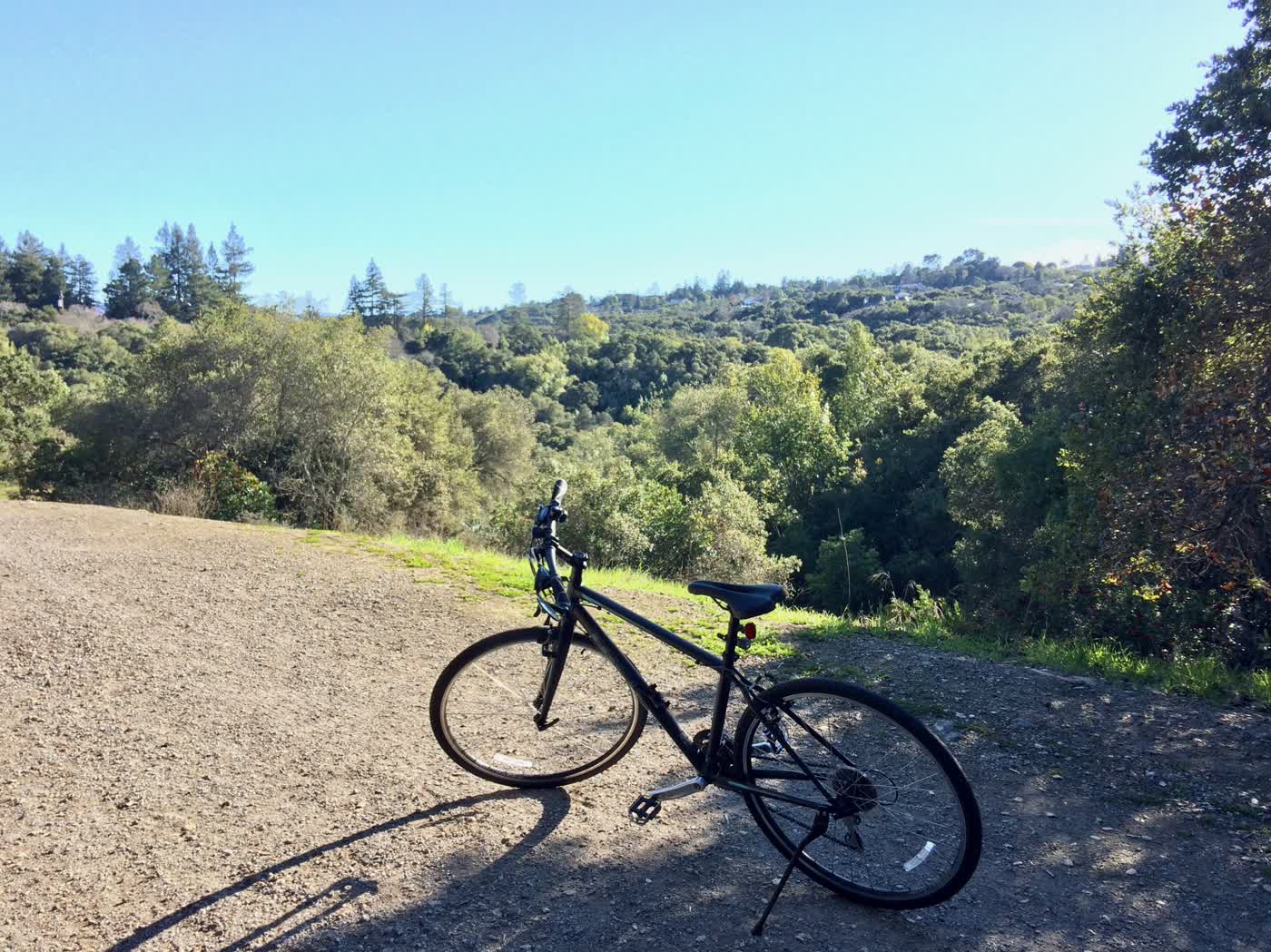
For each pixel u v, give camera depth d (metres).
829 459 40.56
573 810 3.23
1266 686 4.70
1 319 82.12
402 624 5.88
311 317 26.77
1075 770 3.61
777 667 5.13
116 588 6.45
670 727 2.98
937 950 2.39
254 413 25.12
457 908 2.58
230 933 2.46
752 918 2.55
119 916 2.54
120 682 4.58
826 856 2.71
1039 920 2.53
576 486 19.78
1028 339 37.16
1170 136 10.61
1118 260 14.24
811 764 2.70
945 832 2.50
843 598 29.22
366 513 22.61
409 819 3.14
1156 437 10.83
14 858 2.86
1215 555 8.76
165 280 109.75
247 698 4.41
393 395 27.75
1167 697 4.59
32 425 32.50
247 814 3.17
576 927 2.49
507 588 7.05
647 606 6.62
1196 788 3.42
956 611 9.59
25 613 5.71
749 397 58.88
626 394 109.44
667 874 2.79
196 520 9.86
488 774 3.40
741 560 22.00
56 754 3.68
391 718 4.17
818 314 158.50
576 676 3.47
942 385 40.03
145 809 3.21
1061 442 19.00
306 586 6.78
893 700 4.52
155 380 26.05
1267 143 9.91
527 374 104.12
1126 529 10.25
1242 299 9.97
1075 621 10.67
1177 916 2.54
